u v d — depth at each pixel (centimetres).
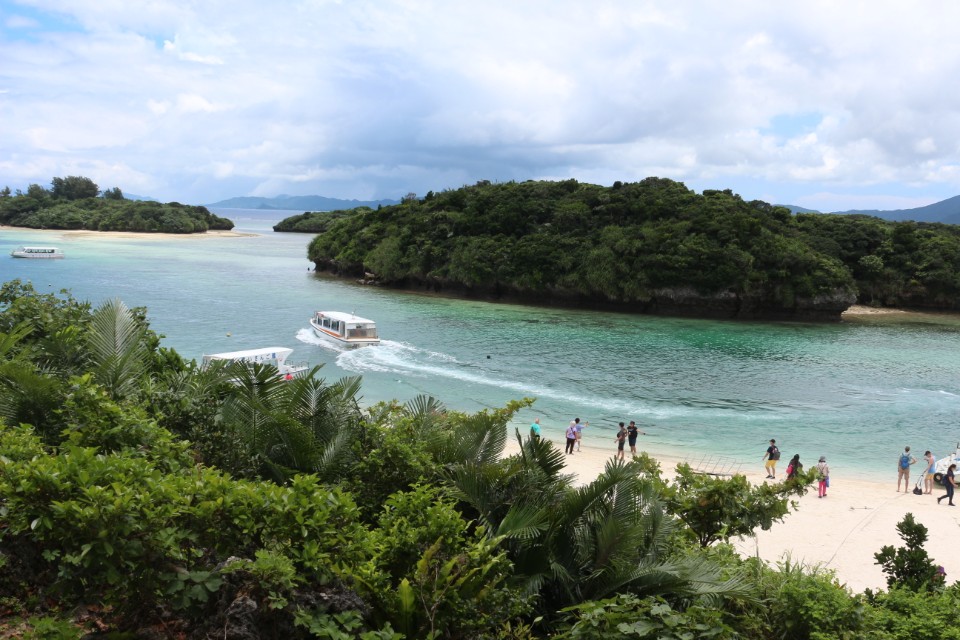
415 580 579
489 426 964
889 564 973
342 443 896
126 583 496
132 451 685
